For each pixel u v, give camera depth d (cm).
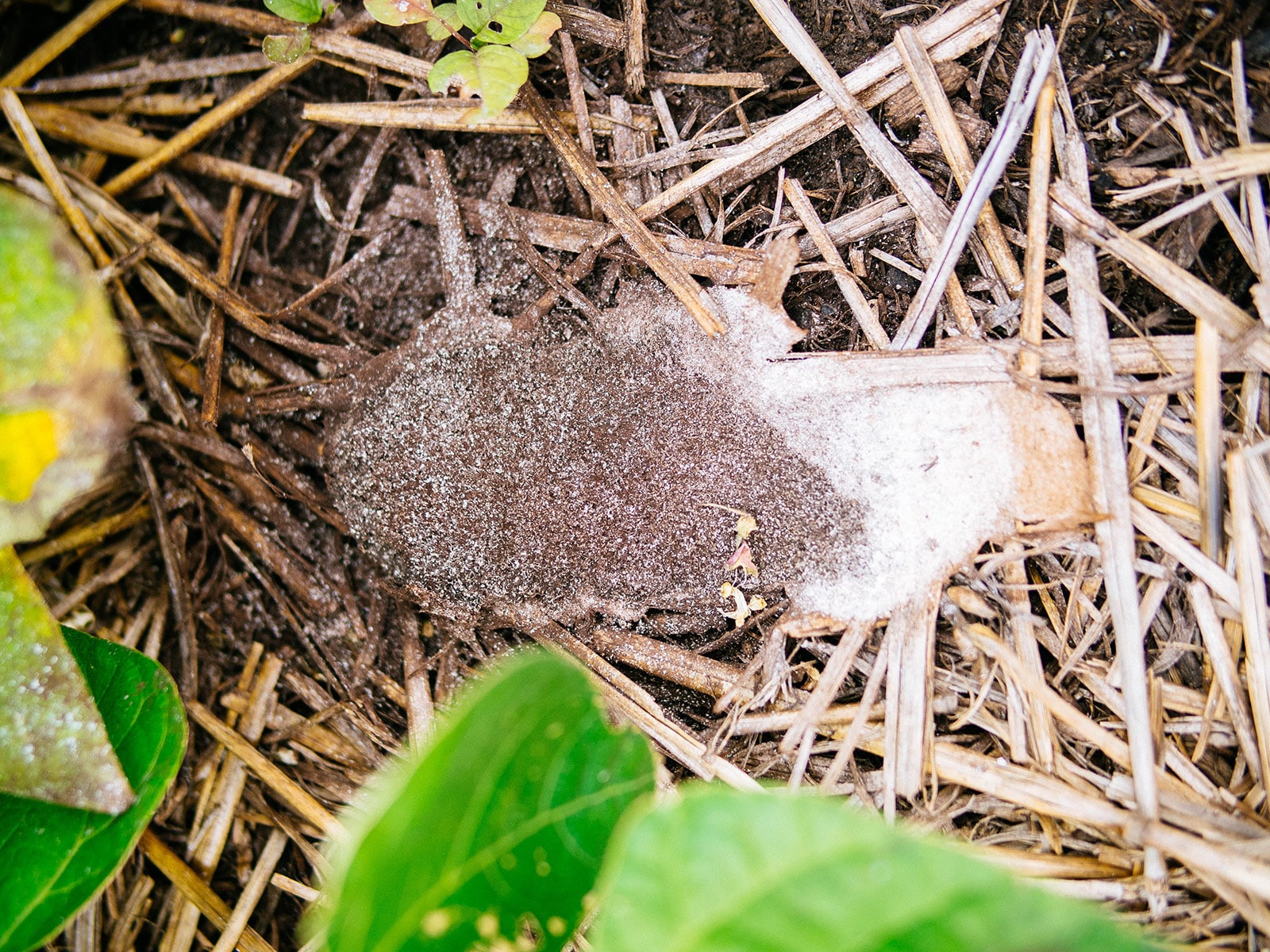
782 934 12
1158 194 19
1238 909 17
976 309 19
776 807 13
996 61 19
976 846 18
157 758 17
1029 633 18
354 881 13
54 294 15
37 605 17
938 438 19
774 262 19
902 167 19
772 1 19
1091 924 12
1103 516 18
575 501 19
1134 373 18
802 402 19
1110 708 18
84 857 16
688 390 19
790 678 19
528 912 15
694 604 19
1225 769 18
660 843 13
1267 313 18
